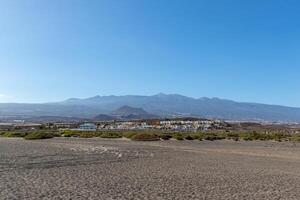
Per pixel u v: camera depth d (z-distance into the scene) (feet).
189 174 84.23
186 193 60.70
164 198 56.34
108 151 155.74
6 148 159.63
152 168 94.84
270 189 65.87
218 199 56.54
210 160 121.19
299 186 69.56
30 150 149.79
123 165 100.68
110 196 56.80
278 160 126.21
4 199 52.34
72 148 171.12
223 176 81.82
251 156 142.10
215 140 286.25
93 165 99.25
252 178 79.30
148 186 66.54
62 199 53.57
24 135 314.96
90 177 76.23
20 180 69.62
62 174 79.56
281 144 235.81
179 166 100.68
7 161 103.19
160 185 67.97
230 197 58.18
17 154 127.85
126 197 56.39
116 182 70.44
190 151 164.35
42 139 273.33
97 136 323.98
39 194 56.65
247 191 63.62
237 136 330.95
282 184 71.67
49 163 101.30
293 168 101.04
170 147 192.95
